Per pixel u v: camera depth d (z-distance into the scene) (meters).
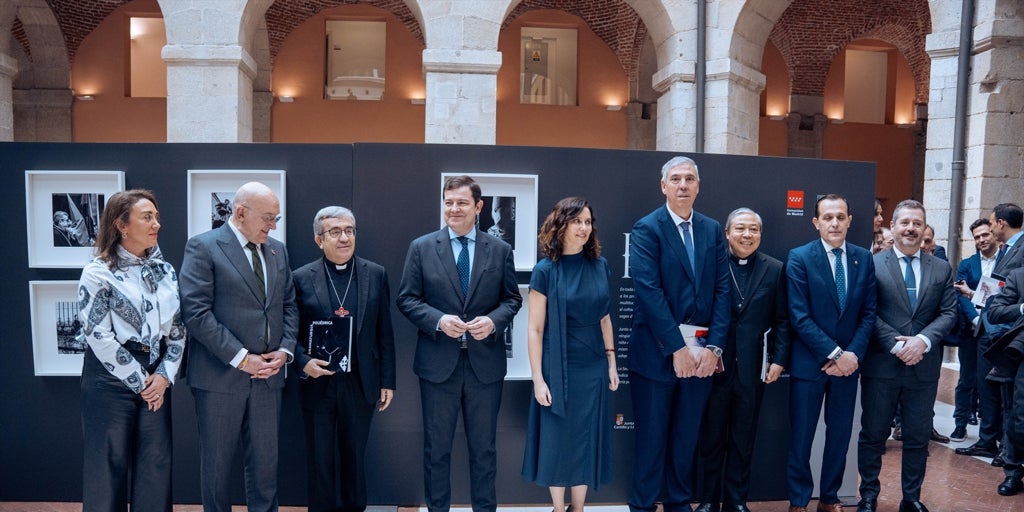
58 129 15.65
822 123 17.22
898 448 6.10
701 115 9.76
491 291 3.77
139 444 3.43
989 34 7.93
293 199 4.25
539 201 4.34
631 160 4.41
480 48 9.34
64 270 4.23
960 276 6.09
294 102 16.19
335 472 3.85
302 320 3.80
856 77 19.11
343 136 16.28
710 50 9.73
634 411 4.00
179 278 3.42
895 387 4.12
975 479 5.14
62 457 4.30
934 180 8.55
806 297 4.04
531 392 4.38
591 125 16.73
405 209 4.26
